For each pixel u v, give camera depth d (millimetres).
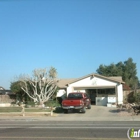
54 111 29969
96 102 39000
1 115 25969
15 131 14875
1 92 54875
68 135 13156
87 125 17625
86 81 39938
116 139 11891
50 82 38562
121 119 21969
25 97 40906
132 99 38031
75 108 27891
